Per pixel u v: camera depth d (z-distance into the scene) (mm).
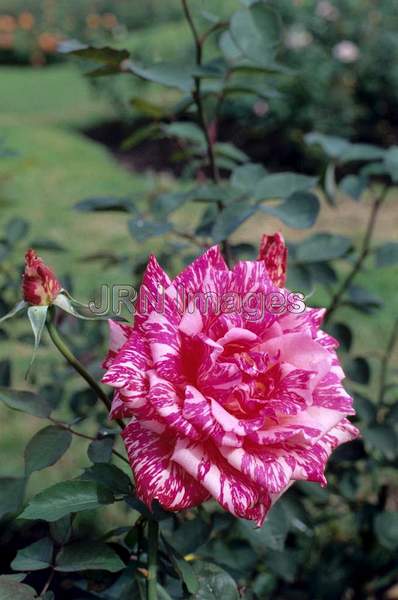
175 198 746
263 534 641
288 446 481
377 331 2043
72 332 901
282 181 702
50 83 6461
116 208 756
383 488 911
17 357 1812
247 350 494
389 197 3223
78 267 2439
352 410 494
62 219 2988
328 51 3723
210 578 541
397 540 859
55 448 544
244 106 3738
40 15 7645
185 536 655
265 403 477
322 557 979
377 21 3791
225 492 466
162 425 473
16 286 897
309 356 488
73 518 553
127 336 507
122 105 4332
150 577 514
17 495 588
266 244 540
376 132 3799
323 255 770
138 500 519
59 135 4164
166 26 7598
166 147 4047
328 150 848
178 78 709
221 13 3883
